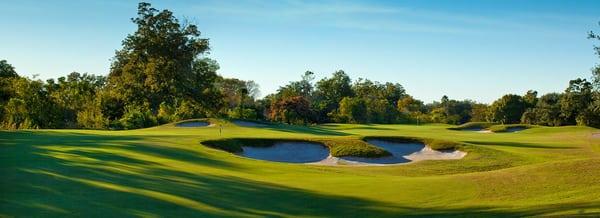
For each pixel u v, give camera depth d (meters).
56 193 13.52
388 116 108.12
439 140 37.47
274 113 91.38
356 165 31.73
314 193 15.95
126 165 19.42
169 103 78.75
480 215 12.34
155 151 25.19
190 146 29.11
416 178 19.27
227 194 15.05
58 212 11.57
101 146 25.31
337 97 134.50
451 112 150.75
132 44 80.12
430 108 154.25
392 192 16.09
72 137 31.58
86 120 63.22
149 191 14.52
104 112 73.88
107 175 16.67
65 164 18.38
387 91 154.12
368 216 12.81
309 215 12.88
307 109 93.88
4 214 11.16
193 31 82.06
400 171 28.98
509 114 108.62
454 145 36.25
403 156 35.44
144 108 72.12
